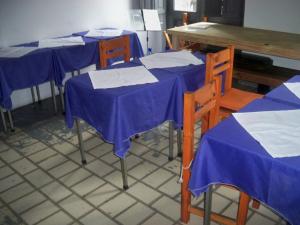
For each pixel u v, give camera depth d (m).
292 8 3.50
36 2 3.41
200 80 2.38
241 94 2.40
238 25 4.01
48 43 3.28
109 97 1.88
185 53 2.69
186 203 1.80
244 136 1.39
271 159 1.23
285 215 1.28
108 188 2.18
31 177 2.32
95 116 2.05
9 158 2.55
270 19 3.71
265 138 1.37
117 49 2.74
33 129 3.00
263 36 3.08
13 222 1.92
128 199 2.07
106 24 4.13
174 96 2.20
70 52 3.17
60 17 3.65
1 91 2.75
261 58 3.38
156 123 2.17
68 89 2.17
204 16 4.16
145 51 4.66
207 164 1.43
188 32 3.32
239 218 1.73
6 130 2.96
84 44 3.26
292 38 2.99
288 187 1.22
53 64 3.08
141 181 2.24
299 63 3.61
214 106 1.90
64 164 2.46
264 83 3.03
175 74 2.20
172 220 1.89
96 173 2.34
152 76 2.17
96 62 3.45
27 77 2.91
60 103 3.55
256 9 3.77
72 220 1.92
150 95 2.04
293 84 1.99
